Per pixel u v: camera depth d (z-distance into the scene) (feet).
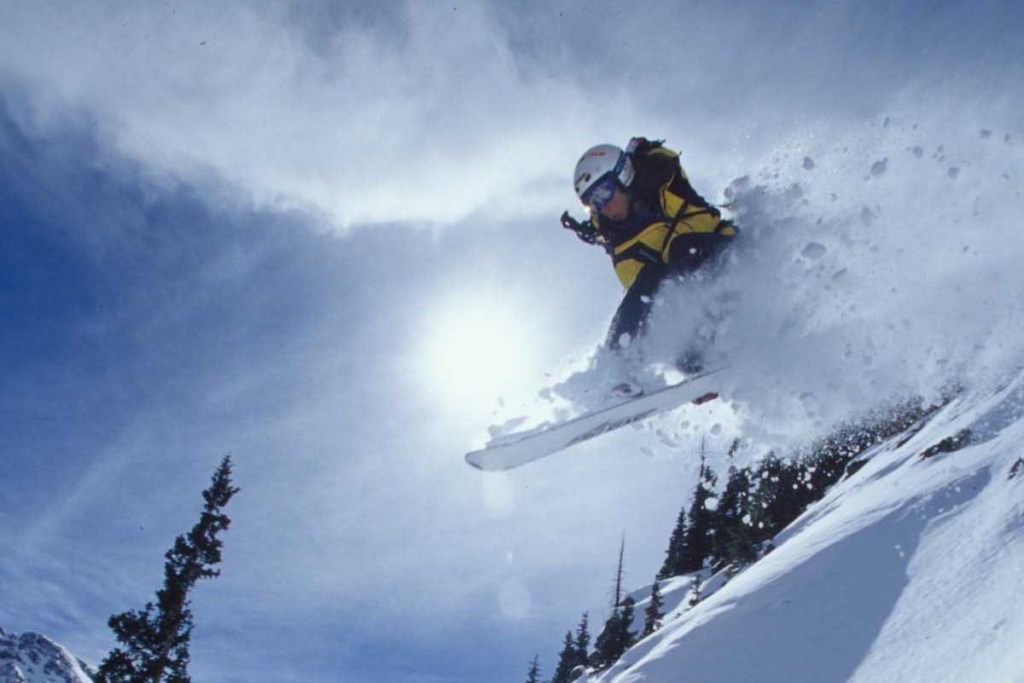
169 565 73.46
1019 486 19.35
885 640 16.29
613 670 36.06
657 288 18.81
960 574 17.06
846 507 30.68
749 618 21.79
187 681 71.31
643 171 18.39
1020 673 9.89
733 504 61.82
